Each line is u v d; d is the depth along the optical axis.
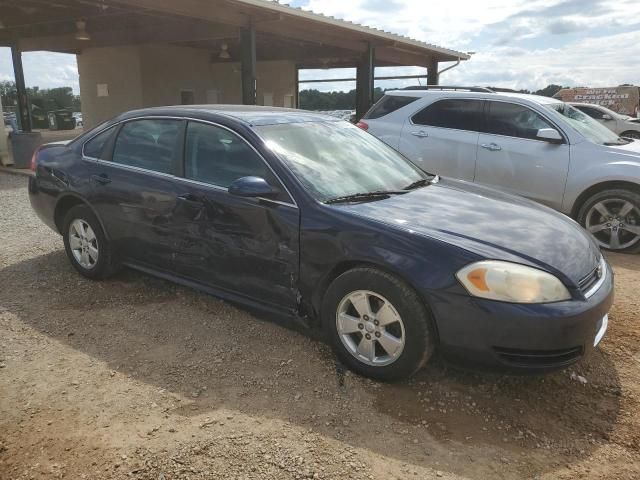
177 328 4.04
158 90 17.09
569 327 2.95
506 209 3.80
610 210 6.48
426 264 3.08
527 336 2.93
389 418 3.03
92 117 18.08
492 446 2.84
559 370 3.05
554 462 2.73
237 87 20.27
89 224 4.77
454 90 7.84
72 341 3.83
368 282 3.25
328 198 3.61
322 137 4.30
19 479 2.53
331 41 14.48
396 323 3.22
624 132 17.02
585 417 3.11
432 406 3.16
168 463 2.62
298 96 23.69
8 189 9.74
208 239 3.96
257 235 3.70
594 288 3.21
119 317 4.21
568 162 6.60
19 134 11.98
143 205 4.32
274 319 4.20
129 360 3.58
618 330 4.20
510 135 7.08
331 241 3.39
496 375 3.24
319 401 3.16
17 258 5.58
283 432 2.87
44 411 3.02
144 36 14.96
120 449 2.72
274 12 11.12
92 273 4.86
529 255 3.12
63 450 2.71
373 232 3.27
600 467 2.70
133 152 4.52
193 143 4.16
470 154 7.28
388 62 19.64
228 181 3.90
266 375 3.42
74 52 17.95
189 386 3.29
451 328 3.04
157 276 4.47
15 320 4.14
